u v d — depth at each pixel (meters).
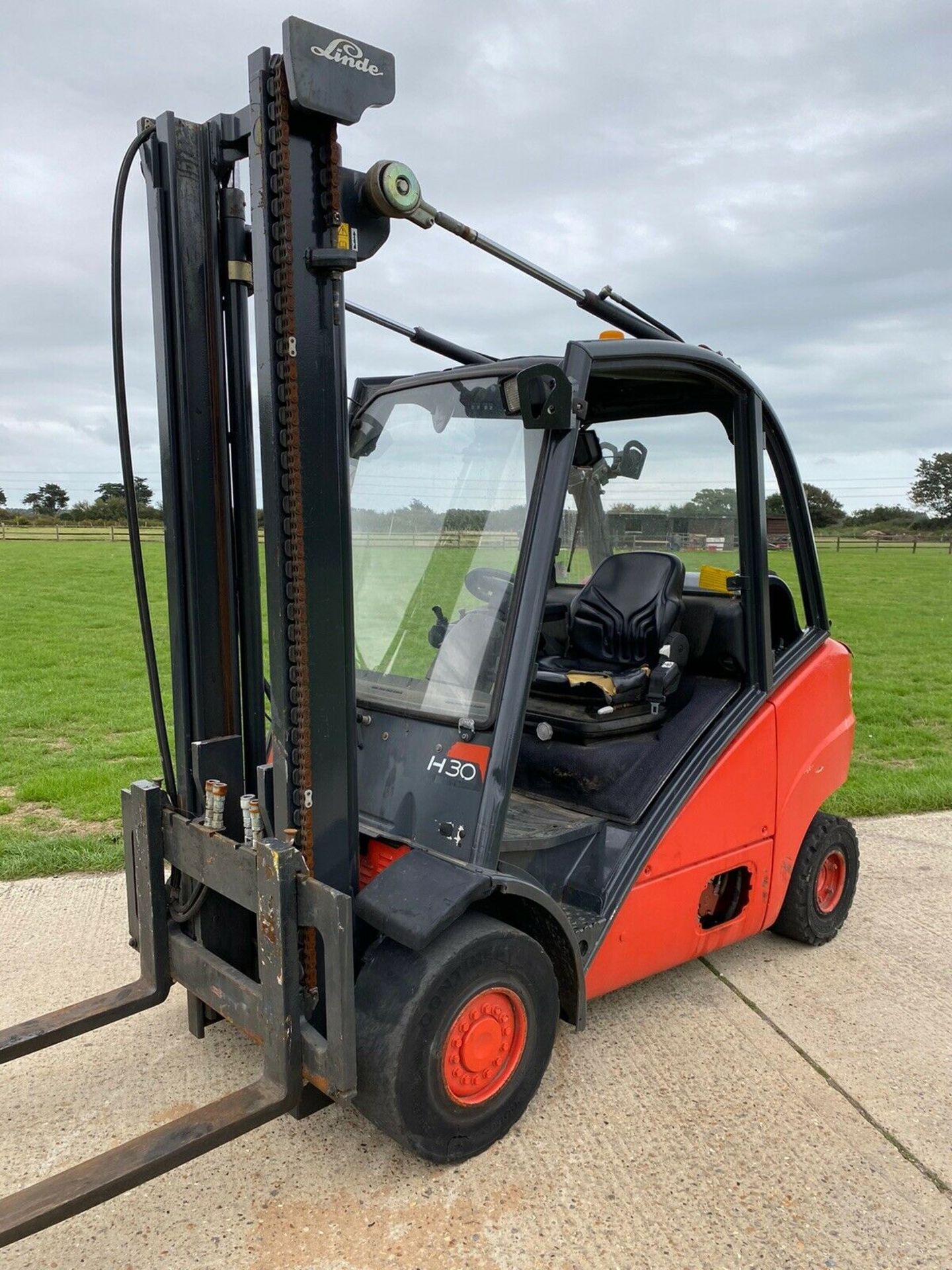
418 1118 2.53
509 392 2.87
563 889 3.08
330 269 2.38
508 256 3.07
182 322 2.54
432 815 2.80
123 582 26.66
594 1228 2.48
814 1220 2.54
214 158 2.53
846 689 4.24
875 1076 3.22
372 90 2.34
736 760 3.47
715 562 3.63
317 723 2.52
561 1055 3.29
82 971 3.81
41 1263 2.34
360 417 3.53
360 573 3.38
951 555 41.88
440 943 2.55
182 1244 2.40
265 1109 2.33
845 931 4.43
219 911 2.86
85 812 5.98
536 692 3.60
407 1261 2.36
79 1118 2.91
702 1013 3.62
